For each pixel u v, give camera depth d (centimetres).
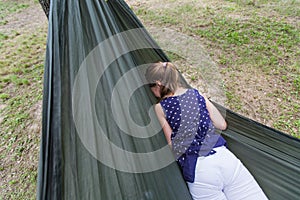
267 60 407
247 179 160
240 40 463
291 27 480
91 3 176
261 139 205
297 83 355
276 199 175
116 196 122
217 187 154
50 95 131
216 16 555
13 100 369
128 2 690
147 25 547
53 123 124
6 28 625
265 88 354
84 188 116
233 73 388
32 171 269
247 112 319
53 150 118
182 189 145
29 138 308
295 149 199
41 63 455
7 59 474
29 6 782
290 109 318
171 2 657
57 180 113
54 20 156
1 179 265
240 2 620
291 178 181
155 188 135
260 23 508
